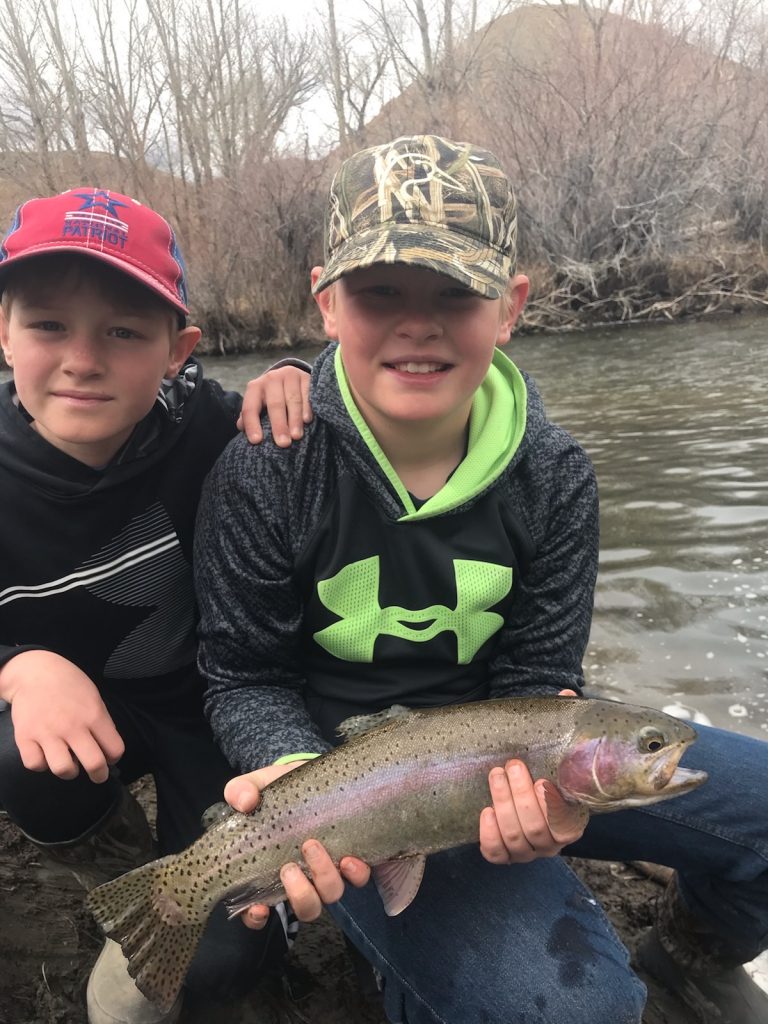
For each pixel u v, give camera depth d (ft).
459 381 2.30
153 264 2.42
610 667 4.04
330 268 2.25
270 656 2.47
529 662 2.52
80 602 2.60
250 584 2.39
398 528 2.36
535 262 19.47
